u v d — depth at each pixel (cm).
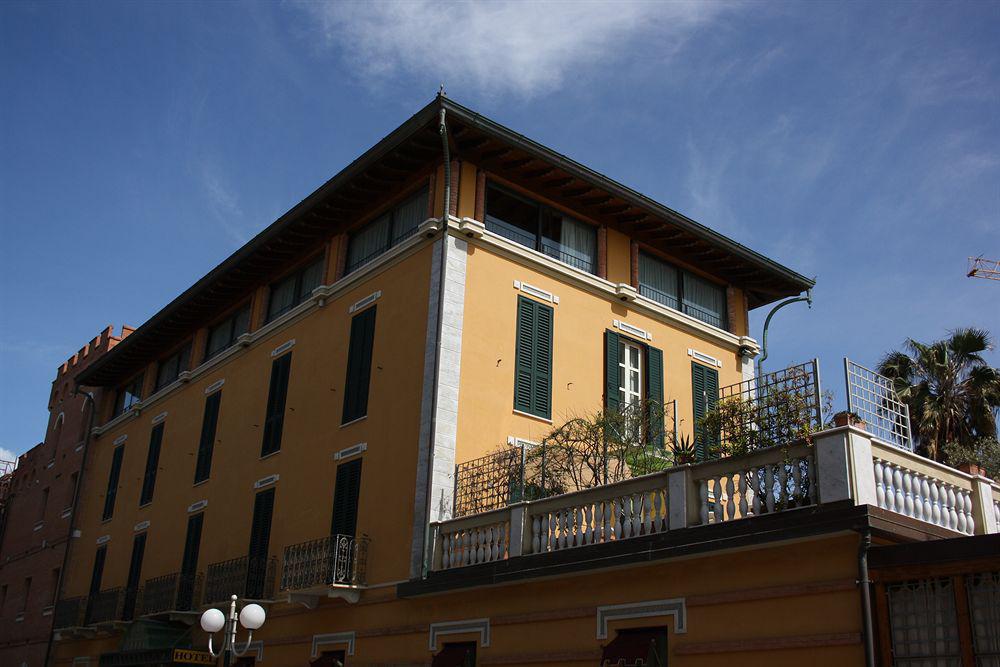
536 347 1948
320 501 2003
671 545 1266
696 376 2250
